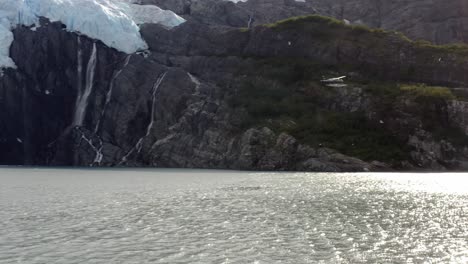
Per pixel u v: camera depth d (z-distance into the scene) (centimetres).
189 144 15000
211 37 17938
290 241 4053
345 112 14750
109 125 16588
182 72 16512
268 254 3647
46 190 7869
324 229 4531
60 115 17225
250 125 14712
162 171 12850
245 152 13788
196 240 4081
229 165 14088
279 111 15075
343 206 5912
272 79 16238
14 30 17212
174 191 7550
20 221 4934
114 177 10644
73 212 5491
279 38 17575
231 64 16975
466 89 14612
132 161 15788
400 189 7806
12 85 16725
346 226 4672
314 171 12625
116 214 5338
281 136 13712
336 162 12669
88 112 16975
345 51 16750
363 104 14638
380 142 13650
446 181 9294
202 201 6347
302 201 6331
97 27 17412
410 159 13175
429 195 7050
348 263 3425
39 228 4578
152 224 4753
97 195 7094
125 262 3444
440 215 5300
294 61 16925
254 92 15988
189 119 15362
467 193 7294
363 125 14188
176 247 3847
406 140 13625
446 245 3938
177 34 18038
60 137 16850
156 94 16288
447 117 13775
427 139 13400
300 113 14925
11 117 16762
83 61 17212
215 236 4231
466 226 4700
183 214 5319
